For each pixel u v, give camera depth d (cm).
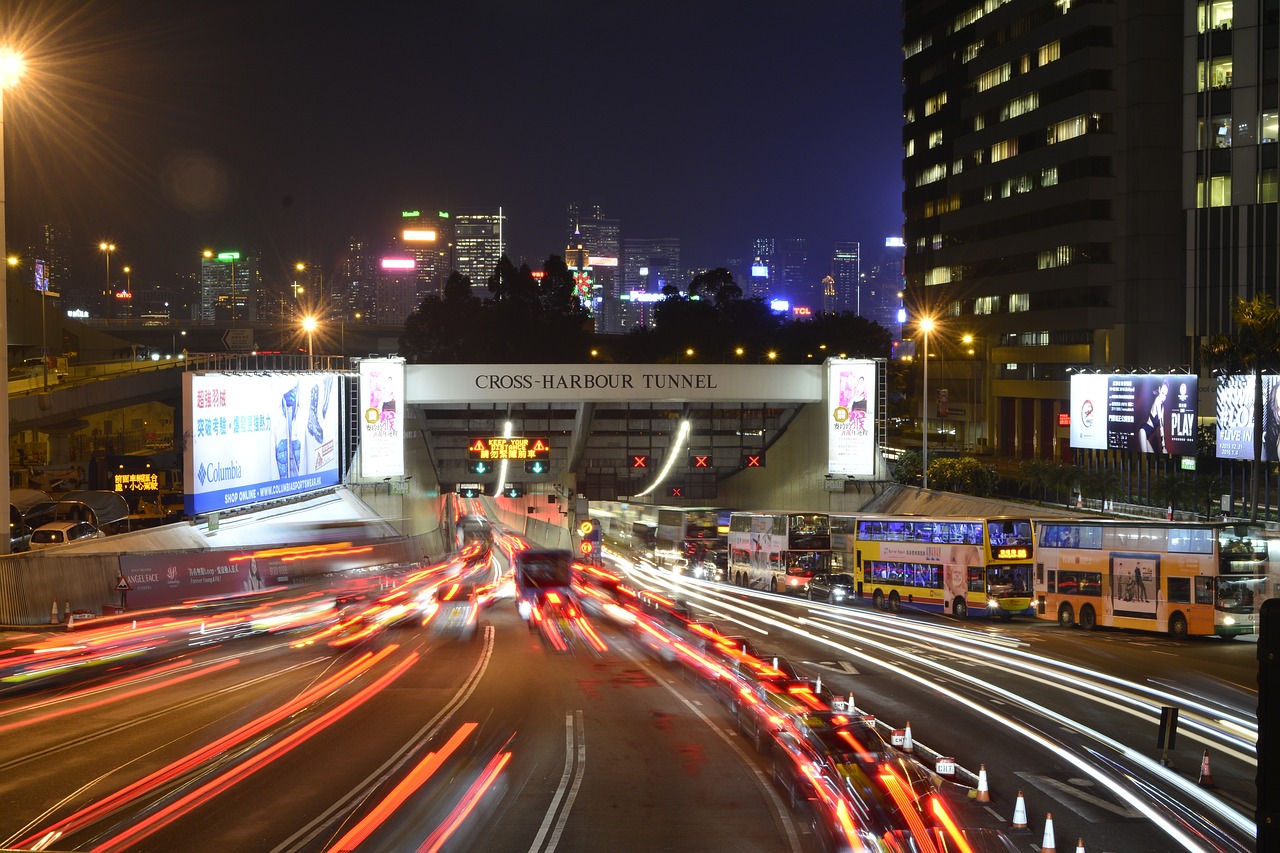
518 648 4019
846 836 1577
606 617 5078
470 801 1878
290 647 4041
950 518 5147
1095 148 10769
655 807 1858
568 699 2909
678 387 7962
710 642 3130
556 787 1986
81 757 2180
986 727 2598
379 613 4572
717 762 2192
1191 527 4312
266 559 5434
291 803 1844
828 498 8062
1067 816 1845
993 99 12750
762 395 8062
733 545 7050
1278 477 6406
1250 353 6700
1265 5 9750
